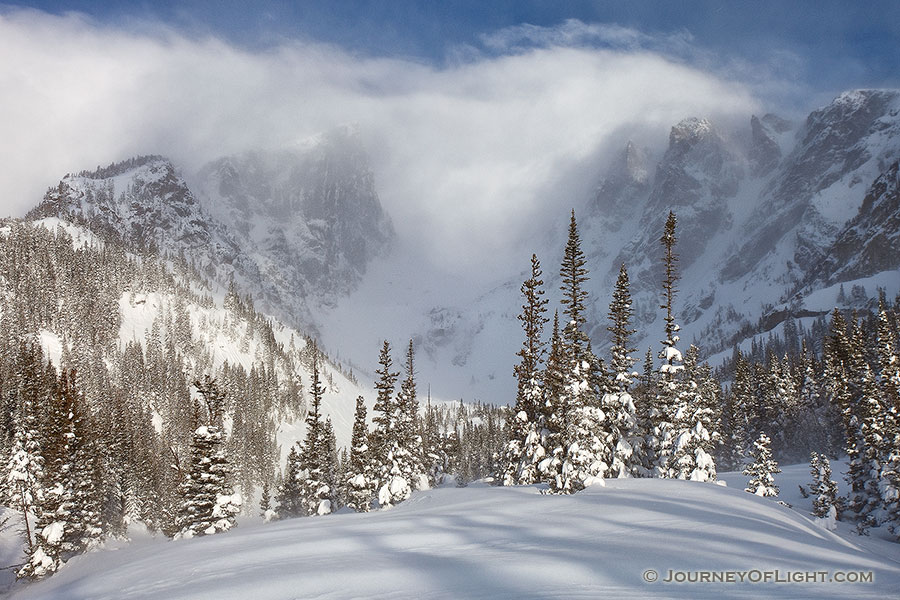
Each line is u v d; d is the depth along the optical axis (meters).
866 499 50.16
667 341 44.50
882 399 53.28
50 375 85.75
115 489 89.50
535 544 16.25
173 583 15.72
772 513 21.83
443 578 13.10
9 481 62.44
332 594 12.53
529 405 39.84
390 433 44.03
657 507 21.73
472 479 120.12
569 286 41.56
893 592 11.55
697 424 42.62
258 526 32.34
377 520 24.45
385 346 45.50
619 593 11.38
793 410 101.88
